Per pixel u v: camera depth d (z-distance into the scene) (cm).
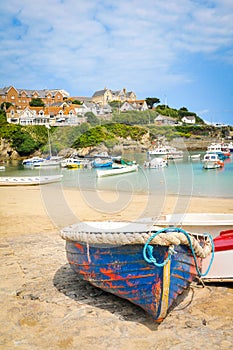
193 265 439
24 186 2177
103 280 440
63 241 838
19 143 5297
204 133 5534
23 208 1343
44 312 459
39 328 419
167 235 378
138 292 411
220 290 522
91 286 539
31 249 769
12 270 630
